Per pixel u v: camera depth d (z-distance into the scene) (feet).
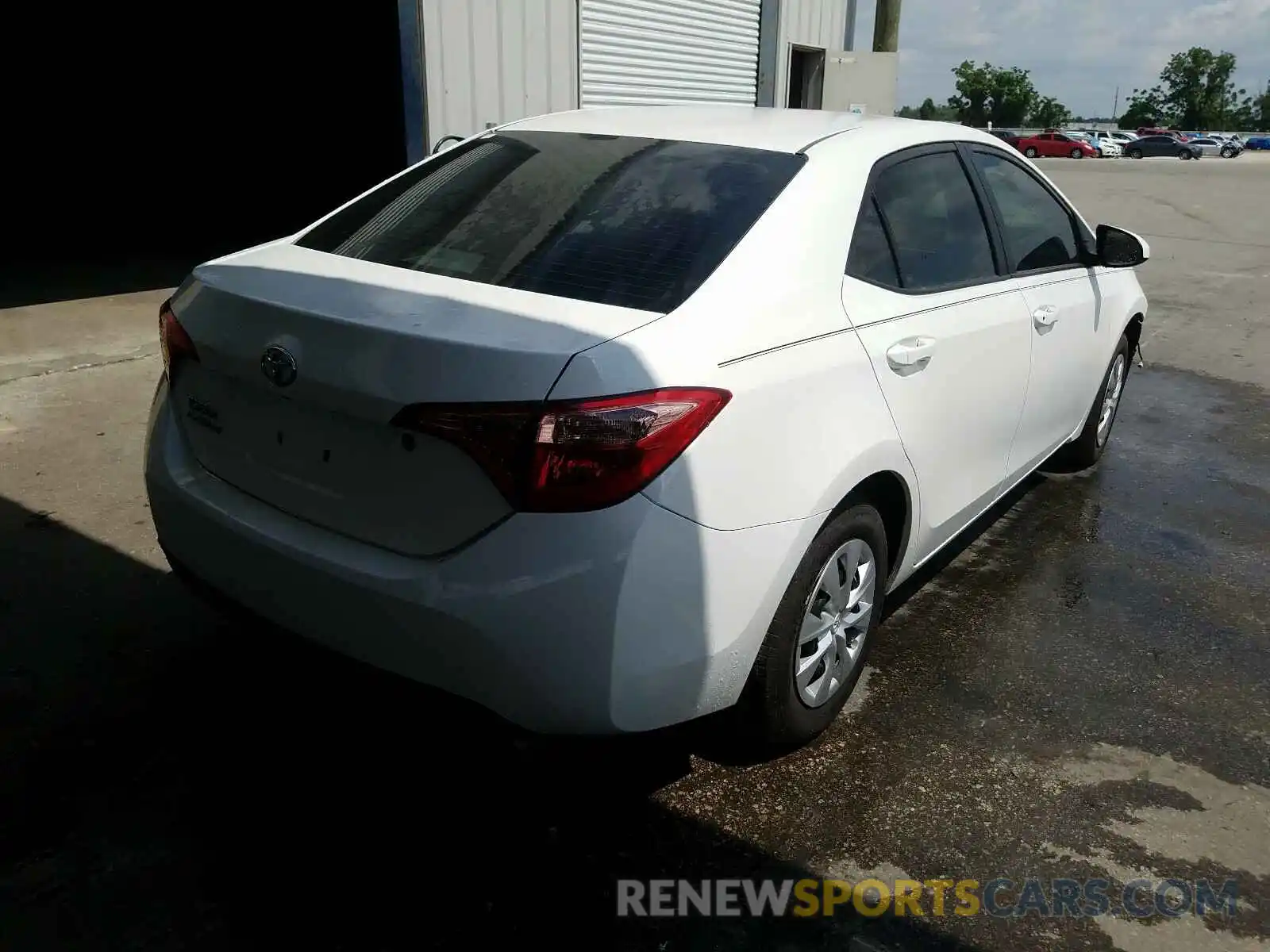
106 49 38.99
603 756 7.50
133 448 15.69
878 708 10.18
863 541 9.19
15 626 10.77
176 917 7.30
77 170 40.65
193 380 8.60
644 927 7.43
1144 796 9.09
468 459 6.86
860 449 8.59
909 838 8.44
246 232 36.47
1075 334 13.65
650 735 7.54
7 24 39.04
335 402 7.30
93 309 24.20
